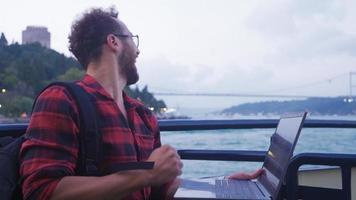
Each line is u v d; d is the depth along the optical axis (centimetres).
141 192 156
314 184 303
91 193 125
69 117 132
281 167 162
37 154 127
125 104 162
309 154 169
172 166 134
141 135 160
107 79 155
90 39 155
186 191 173
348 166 171
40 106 134
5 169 130
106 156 139
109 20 158
